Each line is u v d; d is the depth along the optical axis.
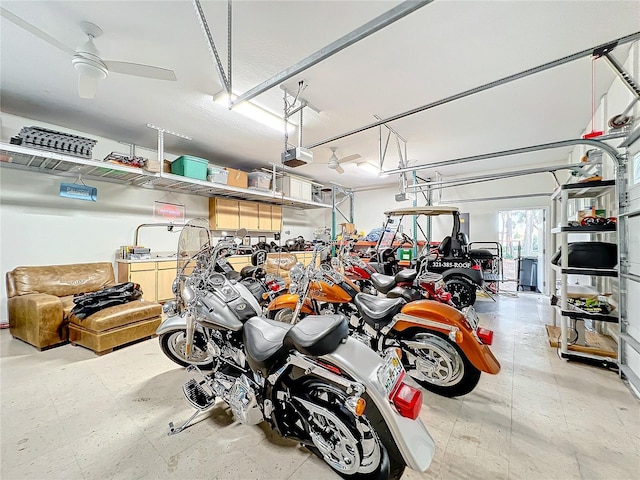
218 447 1.65
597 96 3.37
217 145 5.23
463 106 3.62
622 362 2.49
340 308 2.73
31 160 3.66
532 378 2.45
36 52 2.62
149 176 4.43
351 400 1.21
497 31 2.31
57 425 1.84
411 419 1.23
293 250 7.31
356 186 9.05
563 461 1.52
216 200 6.23
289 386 1.52
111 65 2.29
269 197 6.55
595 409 1.99
